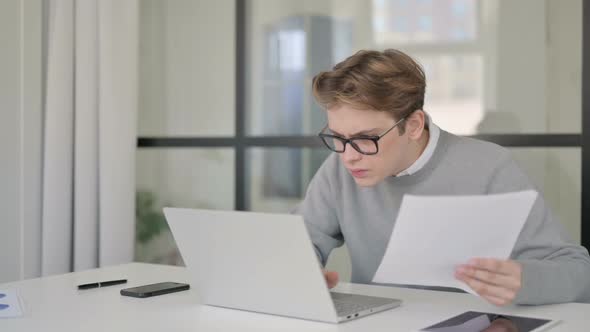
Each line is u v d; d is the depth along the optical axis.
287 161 2.94
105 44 2.91
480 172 1.73
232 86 3.01
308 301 1.32
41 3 2.94
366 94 1.47
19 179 2.89
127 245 2.96
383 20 2.78
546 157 2.56
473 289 1.30
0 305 1.46
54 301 1.52
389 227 1.80
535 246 1.56
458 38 2.68
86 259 2.94
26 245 2.91
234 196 3.03
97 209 2.97
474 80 2.66
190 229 1.43
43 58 2.99
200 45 3.06
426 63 2.73
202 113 3.07
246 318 1.36
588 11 2.48
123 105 2.94
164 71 3.12
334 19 2.85
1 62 2.83
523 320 1.31
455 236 1.26
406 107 1.53
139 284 1.72
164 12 3.12
